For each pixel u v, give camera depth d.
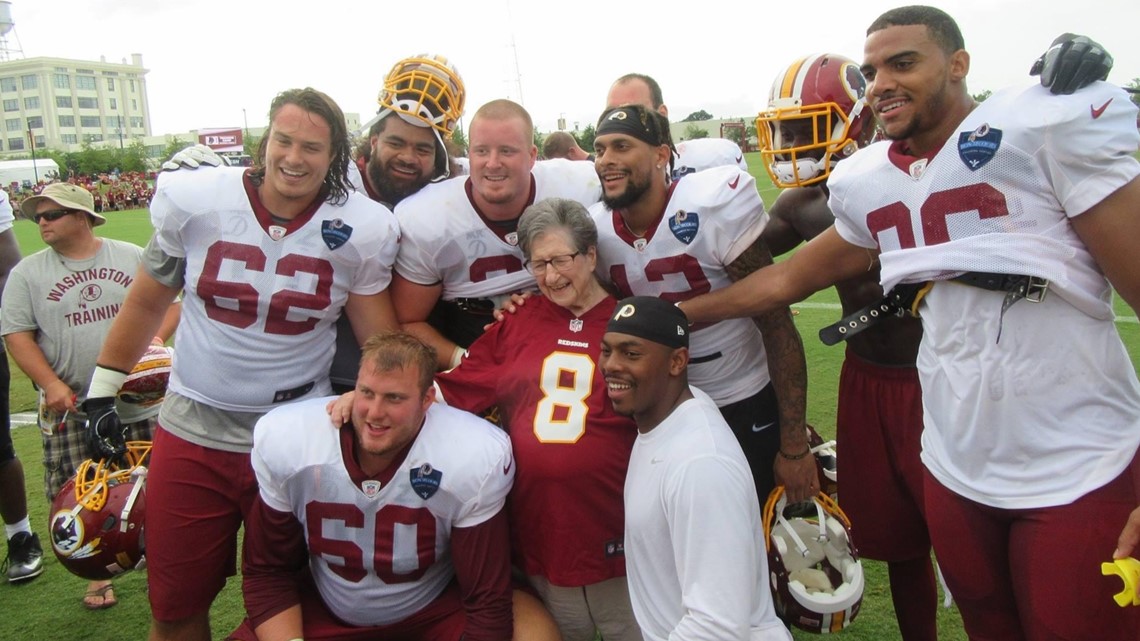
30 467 5.66
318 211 2.81
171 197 2.76
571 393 2.69
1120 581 2.03
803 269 2.62
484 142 2.88
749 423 3.05
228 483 2.85
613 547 2.64
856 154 2.44
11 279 3.98
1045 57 2.05
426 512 2.64
